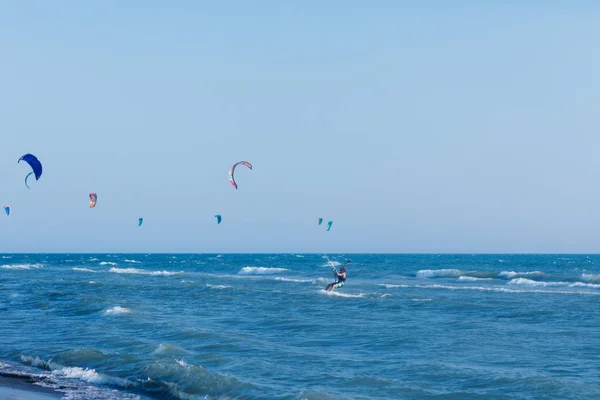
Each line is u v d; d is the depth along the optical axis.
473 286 56.28
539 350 22.95
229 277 73.75
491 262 123.75
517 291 49.94
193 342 24.53
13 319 32.47
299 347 23.77
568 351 22.78
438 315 33.62
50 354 22.66
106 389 18.20
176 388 17.88
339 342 24.88
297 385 17.73
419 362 20.72
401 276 73.94
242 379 18.38
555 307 36.94
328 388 17.39
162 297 44.91
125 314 32.69
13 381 19.00
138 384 18.56
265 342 24.77
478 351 22.80
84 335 26.33
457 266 99.75
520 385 17.47
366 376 18.62
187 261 149.88
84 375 19.80
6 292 49.16
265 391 16.95
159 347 22.78
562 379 18.23
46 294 45.47
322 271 87.62
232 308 37.47
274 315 33.72
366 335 26.48
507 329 28.19
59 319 32.25
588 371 19.47
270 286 56.16
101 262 142.00
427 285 57.34
